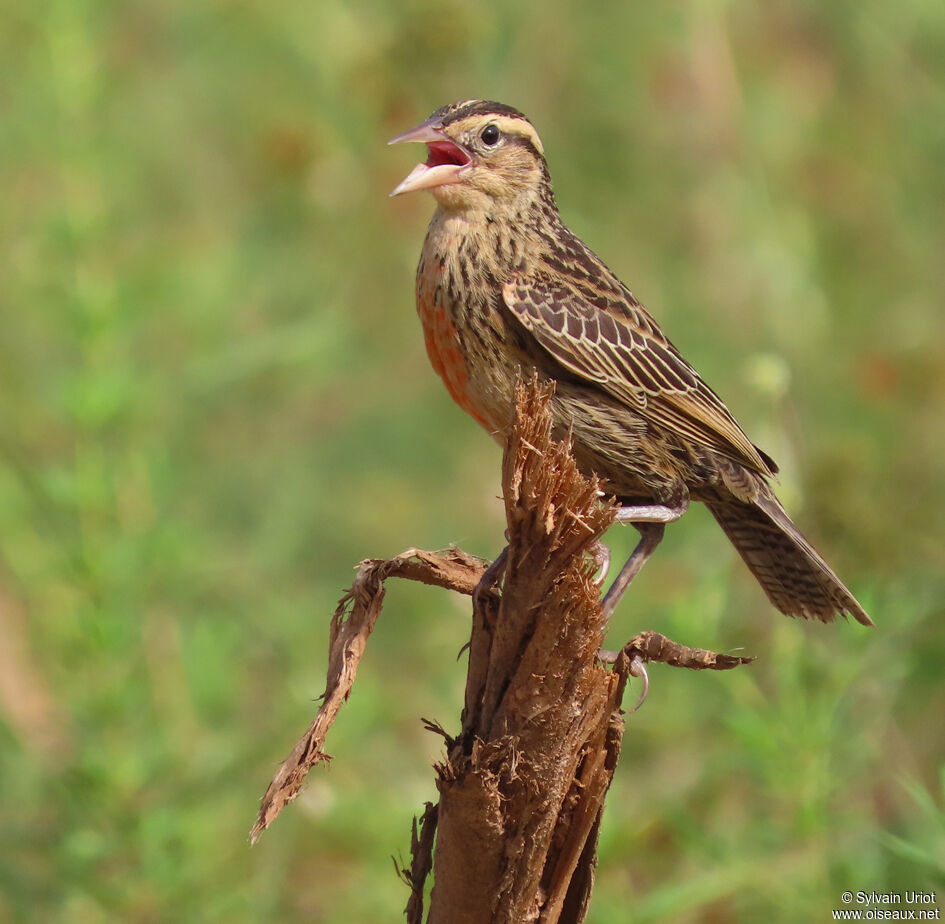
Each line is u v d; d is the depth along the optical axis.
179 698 11.30
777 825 10.15
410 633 13.84
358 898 10.95
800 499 10.49
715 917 10.47
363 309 16.42
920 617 10.80
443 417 16.39
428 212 16.30
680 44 16.09
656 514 9.56
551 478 6.56
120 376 11.32
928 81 16.27
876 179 16.58
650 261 16.09
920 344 15.37
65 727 11.30
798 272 15.33
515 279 9.27
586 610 6.71
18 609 12.59
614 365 9.29
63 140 12.17
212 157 16.95
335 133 16.20
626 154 16.31
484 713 6.92
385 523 15.37
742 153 15.96
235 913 10.47
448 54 15.29
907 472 13.98
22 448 12.81
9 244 12.95
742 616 11.97
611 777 7.07
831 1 16.98
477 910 7.01
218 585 12.67
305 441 15.80
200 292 13.00
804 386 14.77
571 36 16.23
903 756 11.30
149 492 11.55
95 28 13.25
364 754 12.05
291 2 16.59
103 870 10.32
